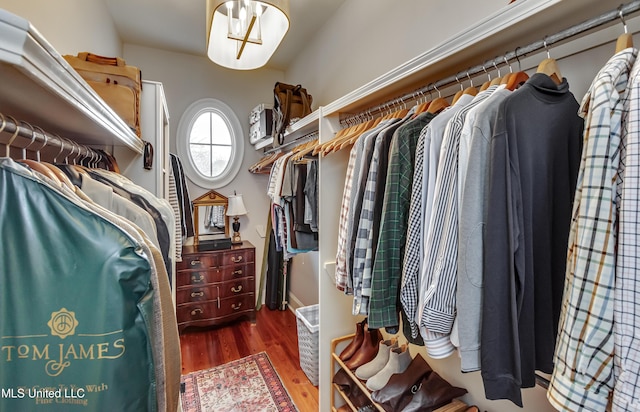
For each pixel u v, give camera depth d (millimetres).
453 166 781
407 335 957
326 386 1728
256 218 3545
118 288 447
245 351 2520
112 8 2311
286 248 2197
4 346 416
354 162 1225
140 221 843
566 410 542
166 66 3080
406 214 958
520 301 665
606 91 535
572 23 777
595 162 534
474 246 702
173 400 621
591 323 520
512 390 651
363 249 1090
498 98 732
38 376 426
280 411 1830
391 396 1259
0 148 826
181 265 2764
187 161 3195
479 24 859
